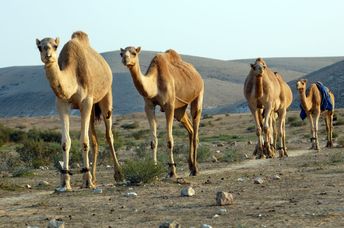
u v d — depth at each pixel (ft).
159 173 111.45
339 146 220.84
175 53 129.70
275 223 65.57
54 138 321.73
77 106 105.91
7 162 169.78
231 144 254.68
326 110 213.05
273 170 132.36
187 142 276.21
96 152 116.78
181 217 72.84
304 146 227.20
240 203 82.12
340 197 82.74
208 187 103.19
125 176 111.24
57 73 96.32
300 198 83.92
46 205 88.07
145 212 77.92
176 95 123.95
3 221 75.10
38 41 94.94
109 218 74.43
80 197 95.45
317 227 62.44
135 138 338.13
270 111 168.35
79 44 105.29
